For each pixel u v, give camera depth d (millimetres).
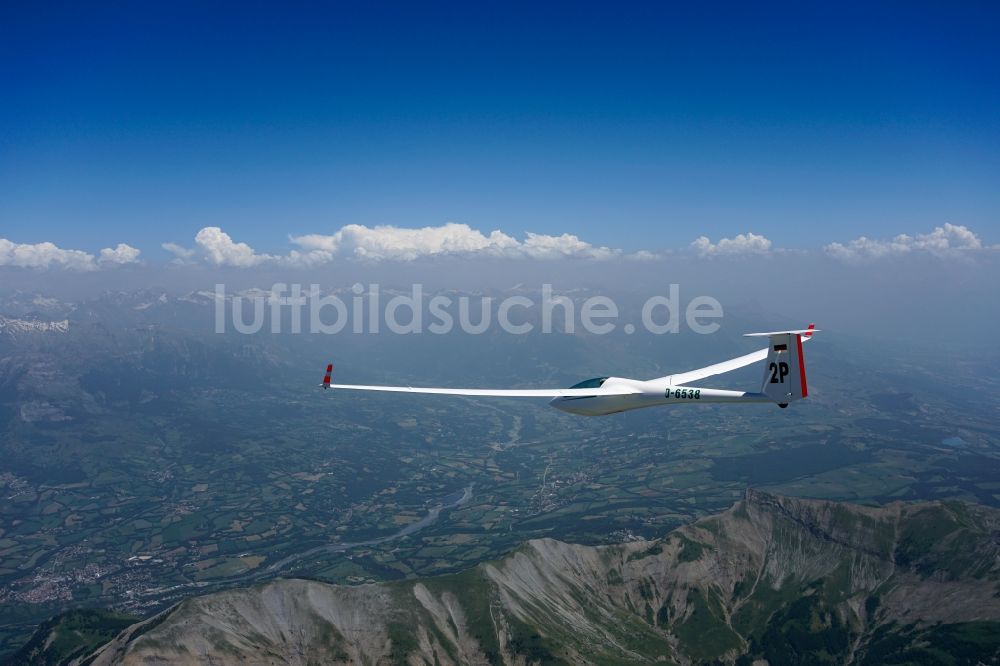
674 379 58344
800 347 51156
